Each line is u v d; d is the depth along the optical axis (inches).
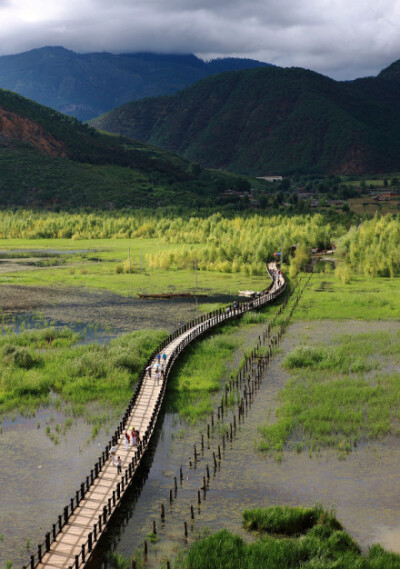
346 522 1164.5
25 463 1409.9
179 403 1829.5
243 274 5152.6
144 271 5280.5
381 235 5723.4
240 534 1122.7
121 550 1076.5
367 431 1592.0
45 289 4207.7
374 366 2213.3
